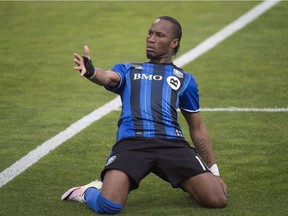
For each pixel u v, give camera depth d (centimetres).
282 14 4272
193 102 1989
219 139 2528
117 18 4206
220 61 3547
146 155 1891
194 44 3816
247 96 3045
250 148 2434
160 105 1942
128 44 3812
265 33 3978
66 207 1917
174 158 1894
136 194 2036
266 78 3291
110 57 3616
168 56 2002
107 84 1917
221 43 3822
